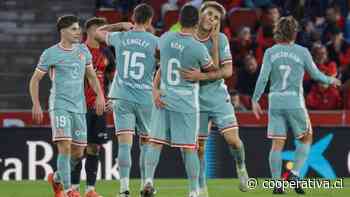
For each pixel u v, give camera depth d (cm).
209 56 2739
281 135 3288
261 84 3256
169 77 2748
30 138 3950
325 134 4012
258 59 5019
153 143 2795
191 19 2723
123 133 2964
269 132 3297
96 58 3133
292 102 3244
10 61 5347
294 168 3319
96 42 3134
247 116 4303
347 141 4009
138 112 2975
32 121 4300
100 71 3141
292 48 3222
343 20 5491
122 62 2958
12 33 5466
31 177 3947
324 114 4338
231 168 4006
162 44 2756
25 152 3947
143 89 2959
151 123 2809
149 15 2958
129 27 3052
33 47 5453
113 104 2981
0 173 3938
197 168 2772
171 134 2772
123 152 2956
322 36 5256
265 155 4016
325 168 4009
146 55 2945
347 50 5097
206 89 2956
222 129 2977
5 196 3275
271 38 5106
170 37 2744
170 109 2752
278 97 3247
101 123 3128
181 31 2741
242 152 3025
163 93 2756
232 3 5650
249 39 5059
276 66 3228
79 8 5569
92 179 3122
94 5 5597
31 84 2872
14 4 5541
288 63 3219
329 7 5469
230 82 4931
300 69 3225
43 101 5084
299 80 3238
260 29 5156
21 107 5150
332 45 5094
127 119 2966
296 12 5491
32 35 5481
